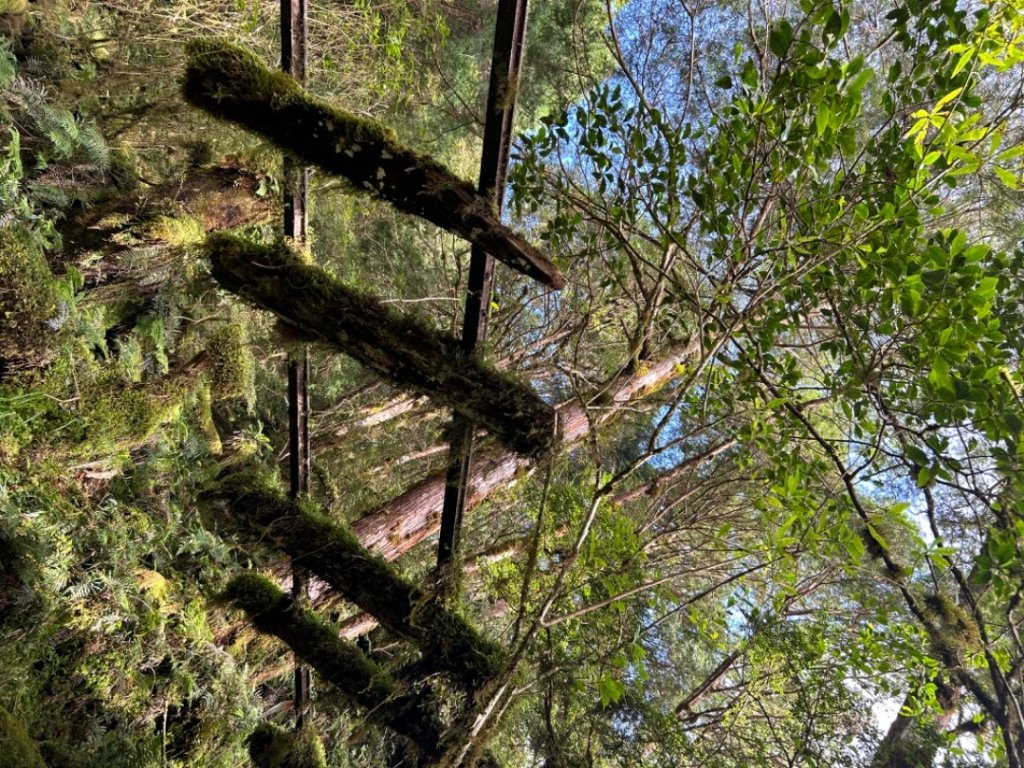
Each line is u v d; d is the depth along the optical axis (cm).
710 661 773
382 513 414
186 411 399
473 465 373
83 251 346
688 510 579
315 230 695
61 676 264
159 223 374
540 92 800
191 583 345
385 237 824
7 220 267
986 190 491
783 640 438
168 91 475
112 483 329
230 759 330
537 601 396
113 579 281
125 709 285
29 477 264
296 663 356
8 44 334
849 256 288
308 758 349
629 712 424
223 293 446
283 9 257
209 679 328
